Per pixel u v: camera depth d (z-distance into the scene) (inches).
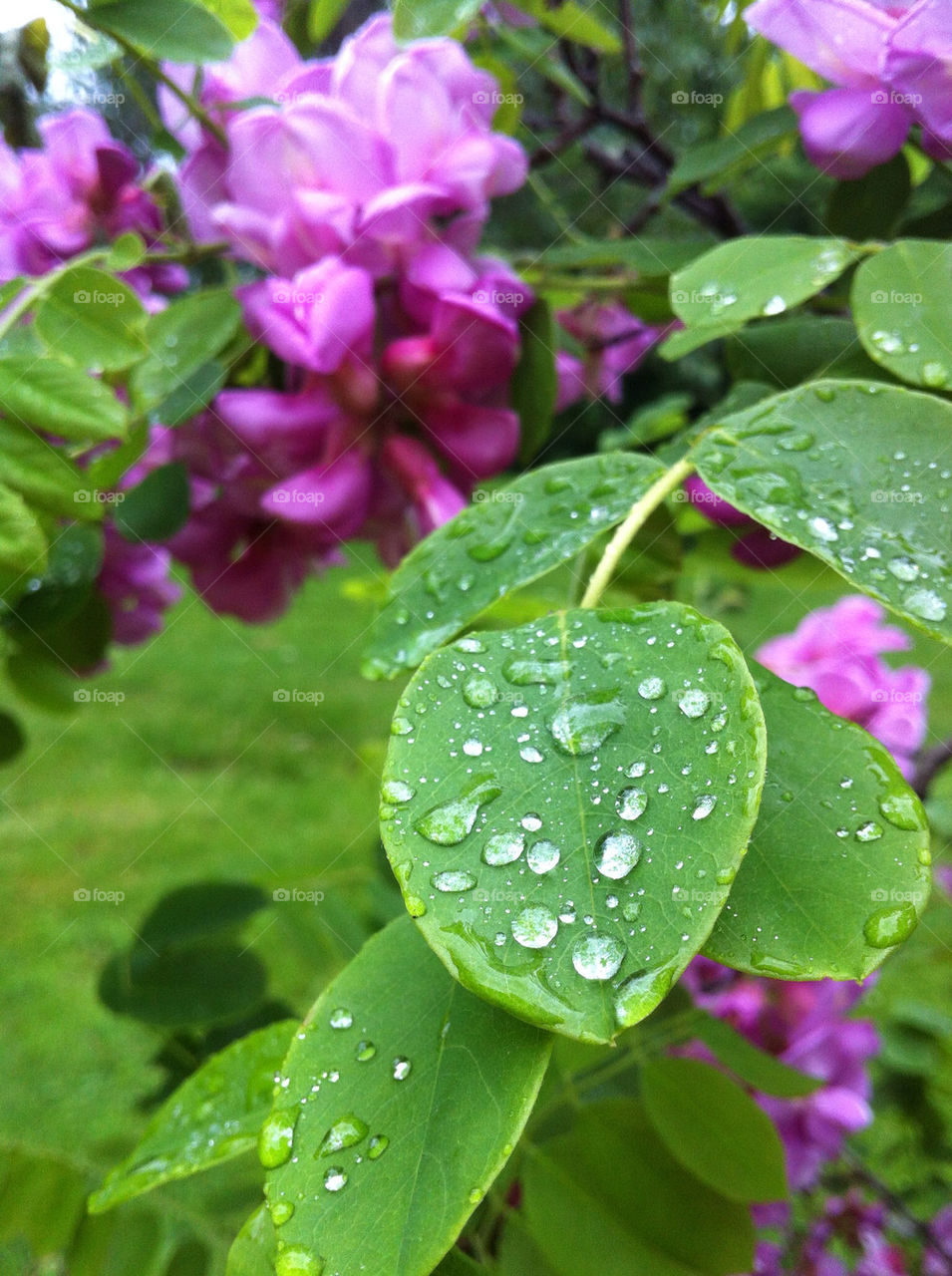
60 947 38.3
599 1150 6.8
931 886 4.3
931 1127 15.2
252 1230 4.9
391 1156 4.2
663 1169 6.7
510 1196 7.4
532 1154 6.8
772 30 7.6
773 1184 6.6
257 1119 5.6
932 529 5.0
